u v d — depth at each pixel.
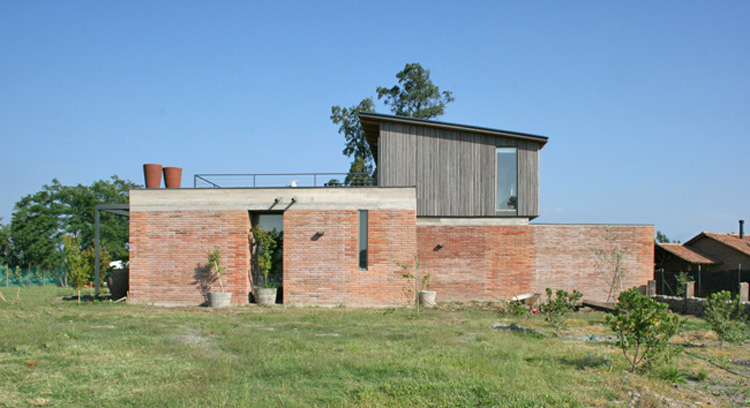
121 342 10.65
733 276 21.70
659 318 8.96
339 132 44.16
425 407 6.82
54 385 7.49
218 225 20.58
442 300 22.23
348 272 20.25
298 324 14.15
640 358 9.44
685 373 9.24
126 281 22.12
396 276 20.20
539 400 7.11
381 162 22.88
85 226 52.19
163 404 6.76
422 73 44.12
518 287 22.33
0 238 53.91
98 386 7.50
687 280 23.39
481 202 22.70
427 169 22.84
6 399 6.85
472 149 22.94
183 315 16.17
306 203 20.53
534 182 22.80
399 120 22.80
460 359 9.48
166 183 22.58
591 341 12.39
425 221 22.61
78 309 18.06
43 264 52.12
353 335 12.33
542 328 14.51
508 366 9.02
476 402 7.04
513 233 22.47
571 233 22.64
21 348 9.88
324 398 7.07
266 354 9.66
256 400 6.88
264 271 20.58
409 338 11.87
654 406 7.09
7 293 30.44
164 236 20.69
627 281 22.53
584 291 22.42
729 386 8.42
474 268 22.36
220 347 10.47
